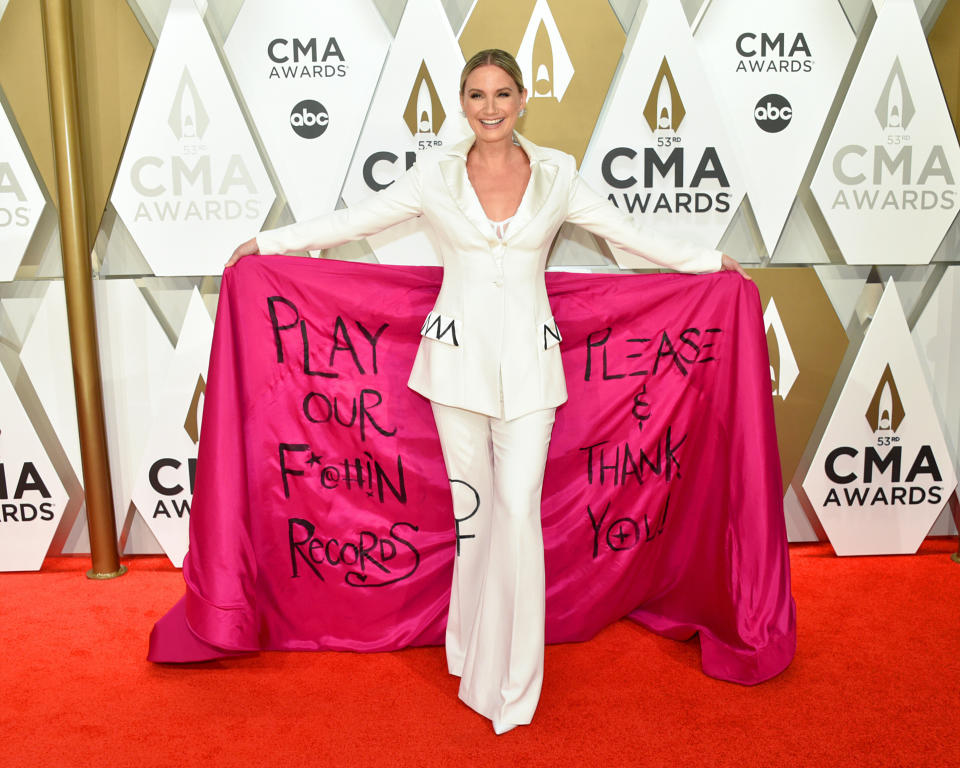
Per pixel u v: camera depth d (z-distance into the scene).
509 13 2.73
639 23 2.77
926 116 2.85
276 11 2.73
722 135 2.81
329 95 2.77
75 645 2.35
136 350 2.92
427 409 2.38
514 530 1.88
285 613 2.37
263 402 2.32
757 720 1.92
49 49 2.58
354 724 1.92
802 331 2.96
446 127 2.79
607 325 2.37
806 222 2.93
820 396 3.00
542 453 1.92
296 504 2.35
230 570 2.18
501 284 1.88
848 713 1.94
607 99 2.80
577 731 1.88
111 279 2.87
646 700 2.02
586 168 2.81
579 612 2.37
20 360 2.91
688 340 2.36
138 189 2.79
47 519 2.95
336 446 2.36
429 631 2.35
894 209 2.89
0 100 2.76
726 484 2.33
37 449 2.92
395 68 2.75
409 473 2.38
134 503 2.96
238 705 2.02
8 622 2.50
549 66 2.76
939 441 3.01
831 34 2.80
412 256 2.88
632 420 2.40
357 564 2.37
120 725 1.92
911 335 3.00
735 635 2.19
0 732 1.89
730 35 2.78
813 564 2.95
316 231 2.12
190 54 2.73
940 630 2.39
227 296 2.24
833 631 2.39
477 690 1.95
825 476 3.02
